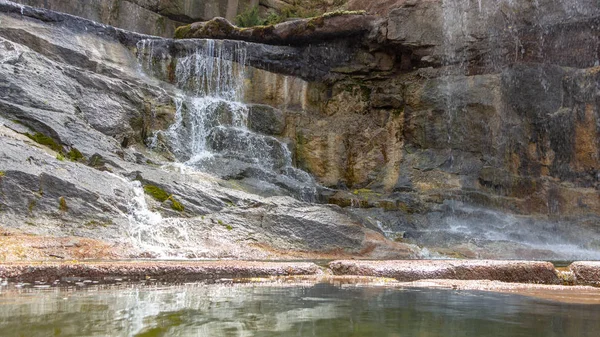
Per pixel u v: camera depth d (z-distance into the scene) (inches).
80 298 88.5
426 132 502.3
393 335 57.5
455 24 512.4
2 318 65.1
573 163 468.4
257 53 542.0
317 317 70.2
